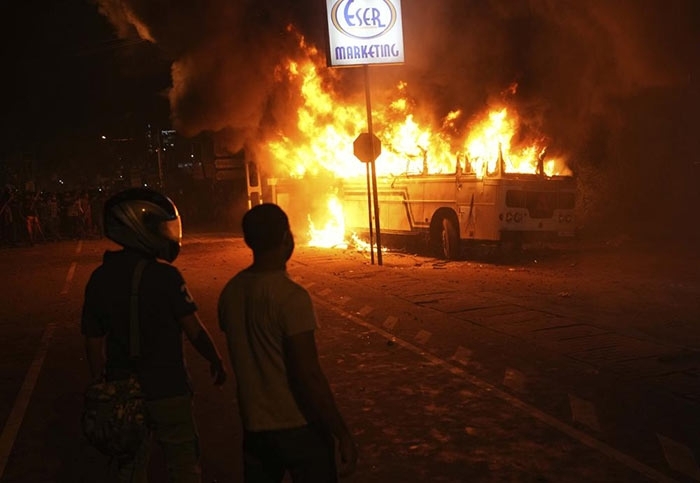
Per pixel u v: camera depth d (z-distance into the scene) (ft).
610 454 15.79
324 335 28.91
